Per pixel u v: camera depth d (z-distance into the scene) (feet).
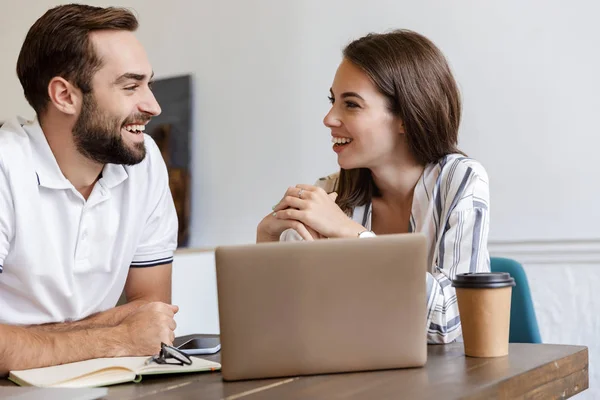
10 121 5.52
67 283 5.45
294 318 3.43
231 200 10.14
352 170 5.79
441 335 4.33
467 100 8.71
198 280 6.81
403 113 5.32
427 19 8.91
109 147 5.30
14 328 4.09
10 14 11.78
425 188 5.42
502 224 8.57
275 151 9.87
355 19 9.36
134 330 4.25
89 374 3.59
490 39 8.57
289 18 9.75
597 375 8.16
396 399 2.94
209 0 10.27
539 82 8.34
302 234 4.67
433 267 5.18
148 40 10.73
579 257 8.22
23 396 3.11
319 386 3.22
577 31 8.15
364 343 3.48
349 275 3.45
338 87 5.45
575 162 8.20
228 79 10.16
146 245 5.98
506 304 3.78
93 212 5.54
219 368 3.72
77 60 5.17
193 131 10.38
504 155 8.55
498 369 3.44
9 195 5.14
